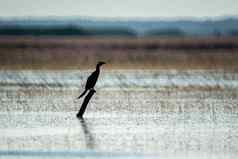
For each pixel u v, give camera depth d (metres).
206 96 48.22
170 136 32.09
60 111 40.00
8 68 89.00
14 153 28.73
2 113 39.03
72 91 52.00
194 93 50.38
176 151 29.14
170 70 83.88
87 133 32.81
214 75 69.44
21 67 92.25
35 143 30.58
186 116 37.91
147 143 30.55
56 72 77.62
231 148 29.64
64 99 46.16
